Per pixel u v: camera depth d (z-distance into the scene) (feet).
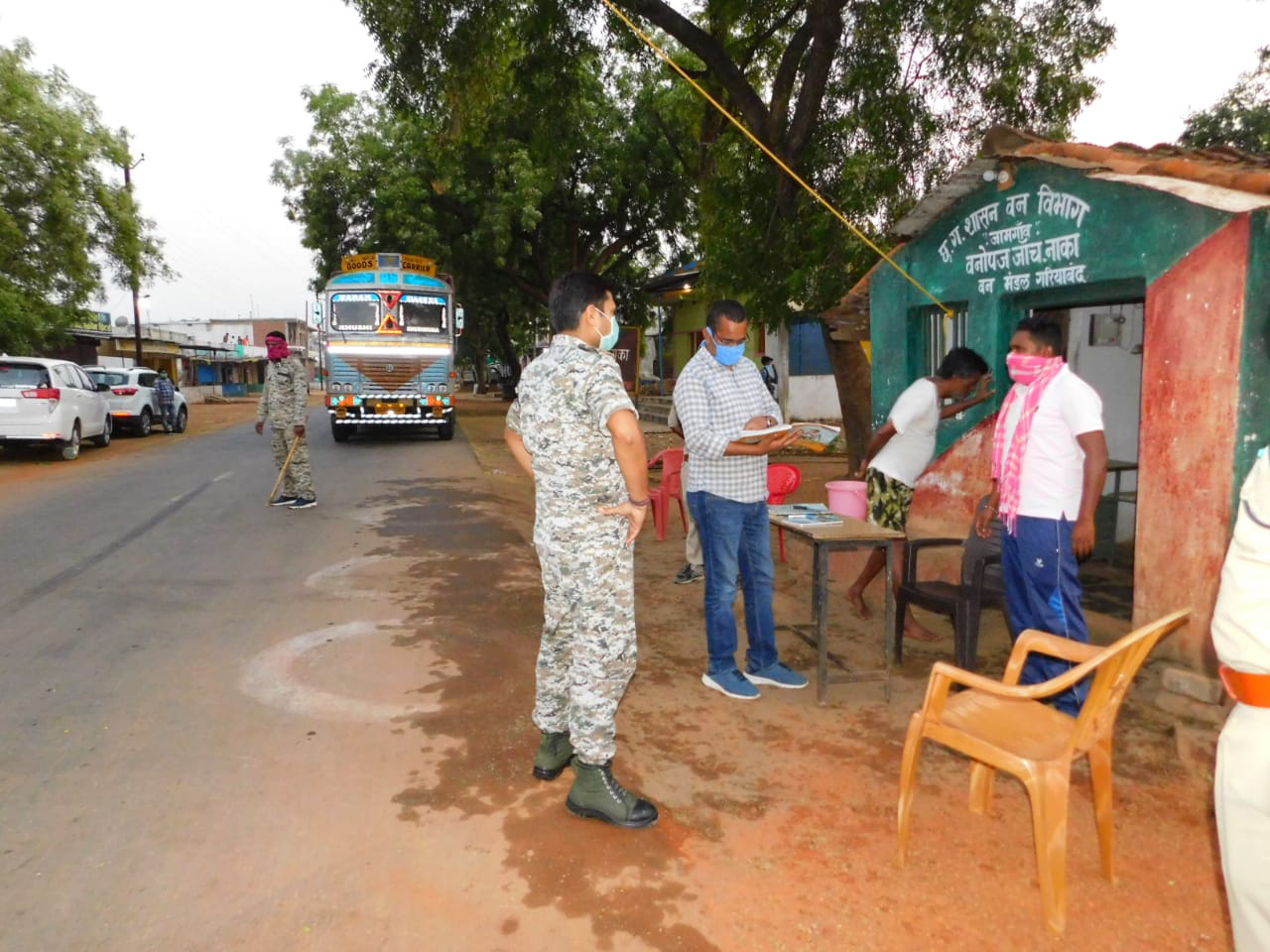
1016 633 12.62
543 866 9.27
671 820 10.19
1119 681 8.72
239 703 13.51
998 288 17.12
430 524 28.19
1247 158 15.33
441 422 58.13
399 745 12.10
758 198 31.71
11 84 58.70
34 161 60.03
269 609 18.53
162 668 14.97
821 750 12.09
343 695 13.83
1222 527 12.45
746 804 10.59
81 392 49.42
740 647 16.66
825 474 39.73
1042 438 11.80
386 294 55.26
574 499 9.77
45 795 10.66
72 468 43.34
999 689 8.59
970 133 30.35
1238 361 12.14
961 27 27.84
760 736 12.51
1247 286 12.01
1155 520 13.44
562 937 8.17
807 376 62.95
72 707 13.32
